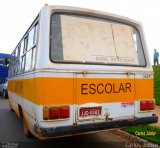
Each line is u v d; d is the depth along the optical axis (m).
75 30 5.09
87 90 4.87
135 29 5.93
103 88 5.05
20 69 7.45
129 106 5.37
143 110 5.55
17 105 8.11
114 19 5.61
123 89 5.31
